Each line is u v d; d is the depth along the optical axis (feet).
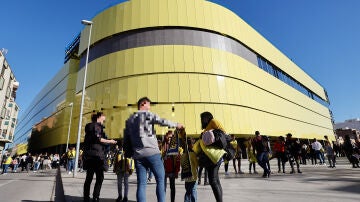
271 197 13.56
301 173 30.27
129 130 9.36
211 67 87.35
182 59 86.22
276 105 116.47
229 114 83.46
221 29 96.94
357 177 22.47
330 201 11.82
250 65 104.22
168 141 14.44
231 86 88.89
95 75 96.27
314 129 157.79
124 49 92.27
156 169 8.69
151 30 91.86
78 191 17.34
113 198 14.78
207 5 98.17
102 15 104.88
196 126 77.71
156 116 9.35
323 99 203.62
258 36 122.42
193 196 11.05
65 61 164.35
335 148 62.64
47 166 104.78
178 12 93.20
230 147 11.04
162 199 8.32
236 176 30.37
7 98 125.29
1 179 35.14
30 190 20.36
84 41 118.21
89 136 12.42
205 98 82.07
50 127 158.61
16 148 306.14
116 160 14.14
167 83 82.89
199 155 10.77
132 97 82.99
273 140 107.76
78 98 114.52
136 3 96.78
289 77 149.48
